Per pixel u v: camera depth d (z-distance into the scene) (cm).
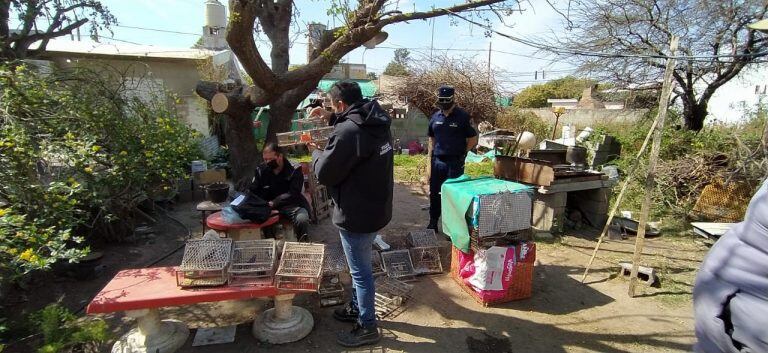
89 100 435
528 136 963
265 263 299
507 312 357
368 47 602
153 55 1034
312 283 294
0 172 314
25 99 353
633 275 388
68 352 273
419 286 402
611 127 1224
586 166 641
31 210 317
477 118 1273
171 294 272
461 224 373
